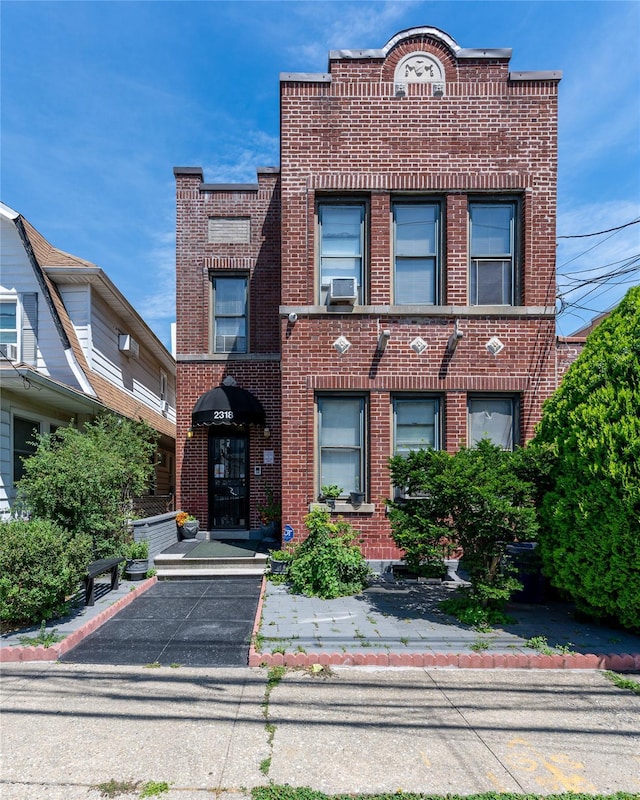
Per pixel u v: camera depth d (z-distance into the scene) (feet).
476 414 29.25
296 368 28.43
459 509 20.57
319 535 25.22
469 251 29.30
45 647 17.76
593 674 16.72
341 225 29.53
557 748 12.33
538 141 28.91
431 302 29.40
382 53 28.94
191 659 17.54
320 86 29.01
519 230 29.27
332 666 17.07
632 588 18.04
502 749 12.25
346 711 14.02
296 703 14.46
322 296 29.30
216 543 34.60
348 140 28.94
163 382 60.59
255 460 37.35
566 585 20.27
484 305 29.09
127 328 45.78
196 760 11.68
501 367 28.60
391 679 16.14
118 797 10.44
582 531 19.30
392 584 26.50
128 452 30.50
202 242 38.73
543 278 28.76
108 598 23.88
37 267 33.81
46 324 34.35
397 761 11.69
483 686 15.72
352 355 28.50
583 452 19.01
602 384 19.80
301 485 28.19
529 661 17.19
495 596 20.02
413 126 29.01
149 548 28.78
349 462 29.01
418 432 29.09
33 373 26.25
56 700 14.62
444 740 12.61
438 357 28.58
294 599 23.82
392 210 29.48
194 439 37.76
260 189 38.91
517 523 19.95
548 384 28.63
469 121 29.01
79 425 37.58
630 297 20.80
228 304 39.17
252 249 38.73
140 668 16.85
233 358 38.17
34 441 31.89
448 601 22.62
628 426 17.74
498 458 21.29
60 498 25.86
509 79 28.94
